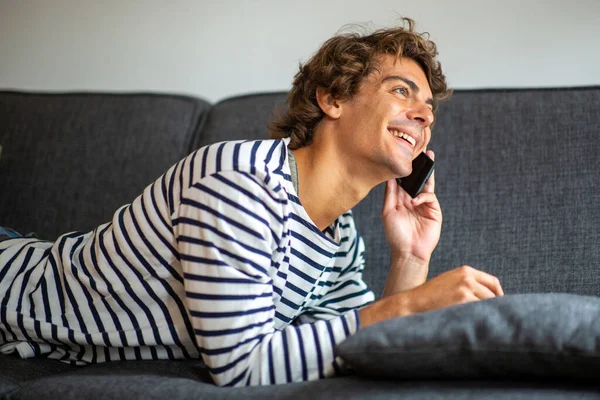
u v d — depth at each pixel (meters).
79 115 1.75
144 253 1.16
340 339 1.03
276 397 0.92
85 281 1.21
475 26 1.85
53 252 1.29
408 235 1.41
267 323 1.06
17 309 1.23
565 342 0.87
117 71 2.10
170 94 1.79
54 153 1.71
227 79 2.03
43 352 1.25
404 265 1.40
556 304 0.94
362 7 1.91
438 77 1.38
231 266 1.04
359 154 1.23
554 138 1.50
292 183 1.20
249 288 1.04
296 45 1.97
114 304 1.19
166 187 1.16
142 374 1.06
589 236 1.42
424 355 0.90
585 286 1.39
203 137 1.69
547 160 1.48
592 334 0.88
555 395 0.86
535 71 1.82
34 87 2.16
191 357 1.21
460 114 1.57
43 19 2.14
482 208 1.49
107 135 1.71
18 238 1.38
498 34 1.84
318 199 1.25
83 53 2.12
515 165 1.50
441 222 1.43
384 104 1.23
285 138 1.26
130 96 1.78
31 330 1.21
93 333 1.19
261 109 1.67
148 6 2.07
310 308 1.37
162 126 1.71
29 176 1.70
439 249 1.49
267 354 1.02
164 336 1.17
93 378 1.04
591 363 0.86
